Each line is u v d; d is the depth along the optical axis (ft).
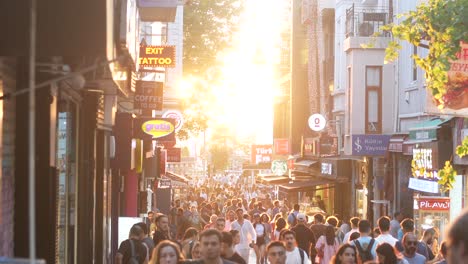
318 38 333.62
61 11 50.52
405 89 225.56
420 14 113.70
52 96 64.54
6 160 58.54
